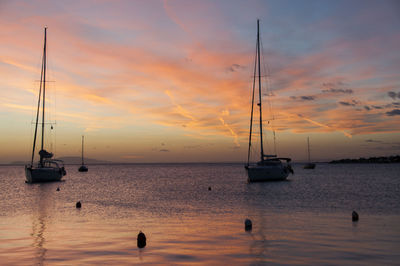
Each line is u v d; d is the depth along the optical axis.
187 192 45.41
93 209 28.84
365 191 44.12
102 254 14.17
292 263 12.80
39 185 57.69
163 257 13.71
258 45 58.44
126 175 108.94
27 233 18.56
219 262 13.00
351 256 13.64
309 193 41.94
